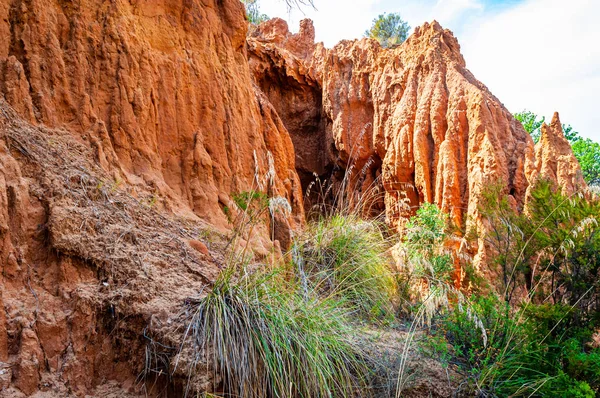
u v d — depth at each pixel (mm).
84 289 3936
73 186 4645
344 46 17938
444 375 4875
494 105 12609
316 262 6898
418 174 13773
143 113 6297
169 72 6926
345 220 7742
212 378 3623
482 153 11781
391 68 16047
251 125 8422
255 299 4219
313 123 18188
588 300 5641
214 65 7758
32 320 3627
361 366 4578
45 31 5613
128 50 6281
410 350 5113
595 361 4594
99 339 3854
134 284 4098
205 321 3850
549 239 5891
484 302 5547
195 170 6789
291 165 11438
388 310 6355
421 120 13938
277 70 17609
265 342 3855
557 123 11070
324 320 4523
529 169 11195
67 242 4016
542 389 4566
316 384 3939
